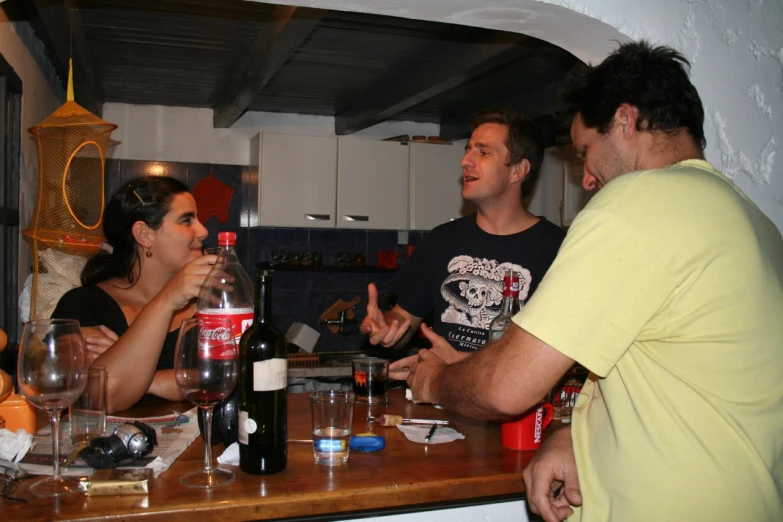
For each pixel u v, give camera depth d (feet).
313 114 15.19
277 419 3.29
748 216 2.93
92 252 7.81
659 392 2.84
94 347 4.91
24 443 3.35
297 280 14.74
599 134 3.46
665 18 5.12
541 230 6.49
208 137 14.39
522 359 2.91
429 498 3.21
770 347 2.78
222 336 3.19
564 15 5.15
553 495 3.49
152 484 3.10
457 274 6.59
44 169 7.45
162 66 11.27
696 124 3.32
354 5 5.29
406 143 14.28
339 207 13.85
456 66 10.03
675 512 2.79
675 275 2.75
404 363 4.91
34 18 9.30
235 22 9.09
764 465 2.76
